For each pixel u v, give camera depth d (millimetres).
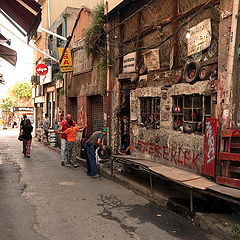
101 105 11156
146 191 6203
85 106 12133
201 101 5957
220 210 4805
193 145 5934
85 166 9953
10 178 8047
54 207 5473
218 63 5234
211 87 5434
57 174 8625
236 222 4184
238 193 3916
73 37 13531
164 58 7266
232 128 4828
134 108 8305
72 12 15781
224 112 4977
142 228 4469
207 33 5672
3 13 7652
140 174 7680
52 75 17750
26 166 10039
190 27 6297
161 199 5629
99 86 10680
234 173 4516
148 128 7652
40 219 4840
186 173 5484
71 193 6473
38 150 14953
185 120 6445
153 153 7379
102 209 5375
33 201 5844
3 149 15422
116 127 9594
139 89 8008
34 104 24875
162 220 4805
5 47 9312
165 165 6660
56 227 4504
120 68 9266
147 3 7656
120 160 7527
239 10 4812
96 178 8078
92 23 10430
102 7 10125
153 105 7633
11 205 5574
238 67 4832
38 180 7801
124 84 9281
